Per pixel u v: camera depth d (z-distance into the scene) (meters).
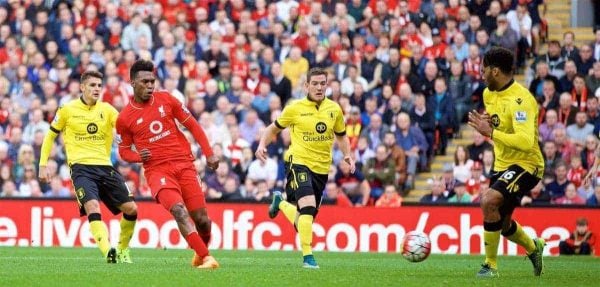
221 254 31.58
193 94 41.69
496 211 19.98
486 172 36.03
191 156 21.55
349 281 18.58
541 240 20.95
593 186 35.81
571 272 22.75
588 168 36.19
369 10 42.00
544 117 37.75
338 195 36.84
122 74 43.41
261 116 40.25
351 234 34.84
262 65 42.00
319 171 23.34
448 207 34.06
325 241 35.09
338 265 24.89
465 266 24.95
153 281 18.16
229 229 35.41
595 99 37.75
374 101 39.03
